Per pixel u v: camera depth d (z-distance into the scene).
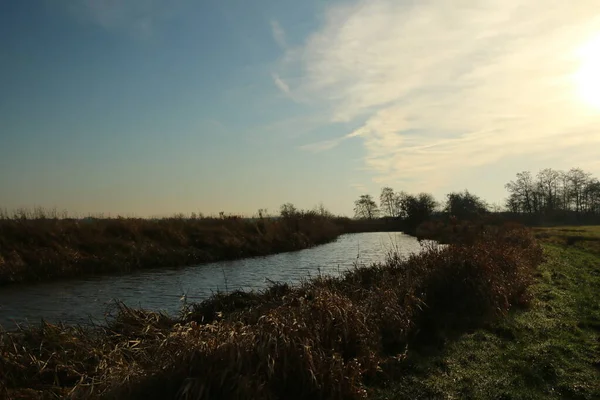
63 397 5.23
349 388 5.57
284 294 9.87
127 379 4.95
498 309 9.68
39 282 17.92
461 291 9.97
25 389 5.73
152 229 26.48
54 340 7.07
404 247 30.86
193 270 21.41
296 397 5.36
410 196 60.88
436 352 7.40
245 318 7.52
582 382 6.19
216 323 6.46
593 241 28.84
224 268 22.11
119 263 21.47
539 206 66.38
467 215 44.66
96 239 23.11
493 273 10.80
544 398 5.71
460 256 11.05
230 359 5.02
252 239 30.75
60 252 20.45
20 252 19.47
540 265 17.44
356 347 6.57
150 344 6.36
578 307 10.69
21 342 6.95
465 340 8.02
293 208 44.12
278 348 5.46
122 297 14.62
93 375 5.96
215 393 4.80
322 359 5.71
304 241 35.78
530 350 7.49
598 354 7.34
